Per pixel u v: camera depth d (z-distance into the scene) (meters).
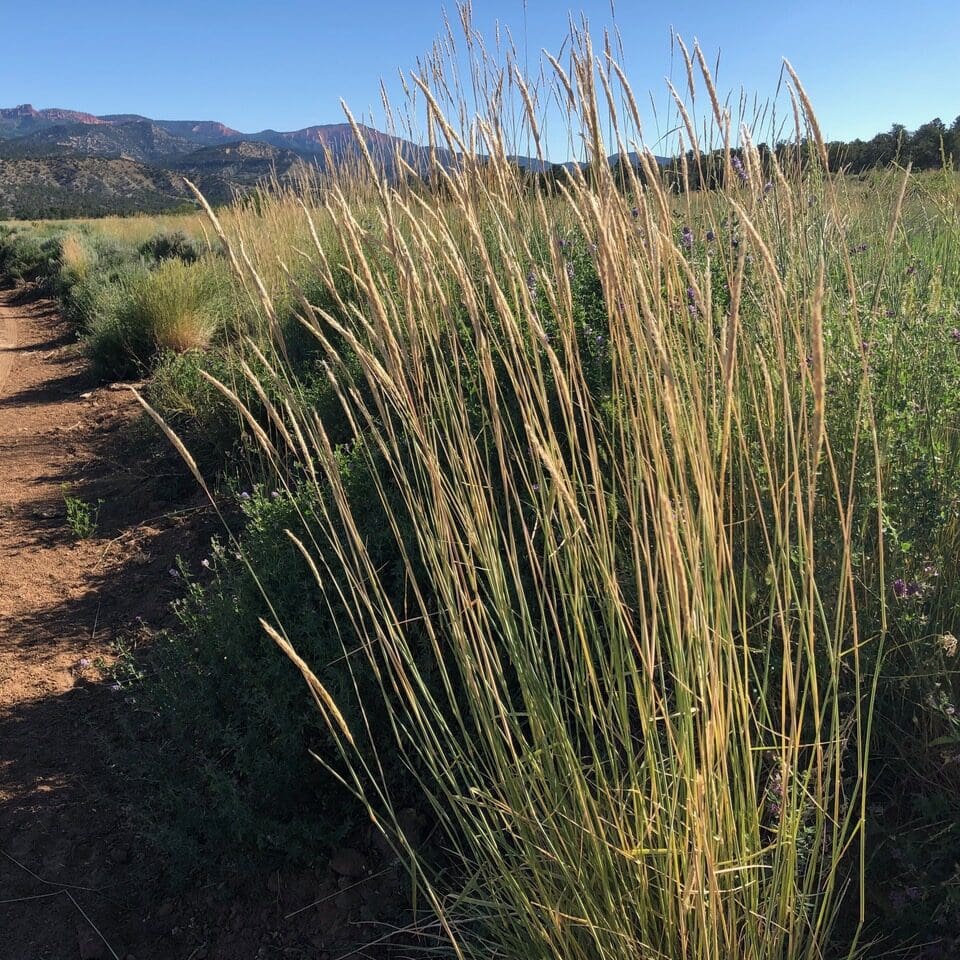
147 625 3.53
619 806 1.45
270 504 2.94
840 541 1.91
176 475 5.13
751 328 2.20
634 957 1.41
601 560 1.39
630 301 1.25
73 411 7.31
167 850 2.20
